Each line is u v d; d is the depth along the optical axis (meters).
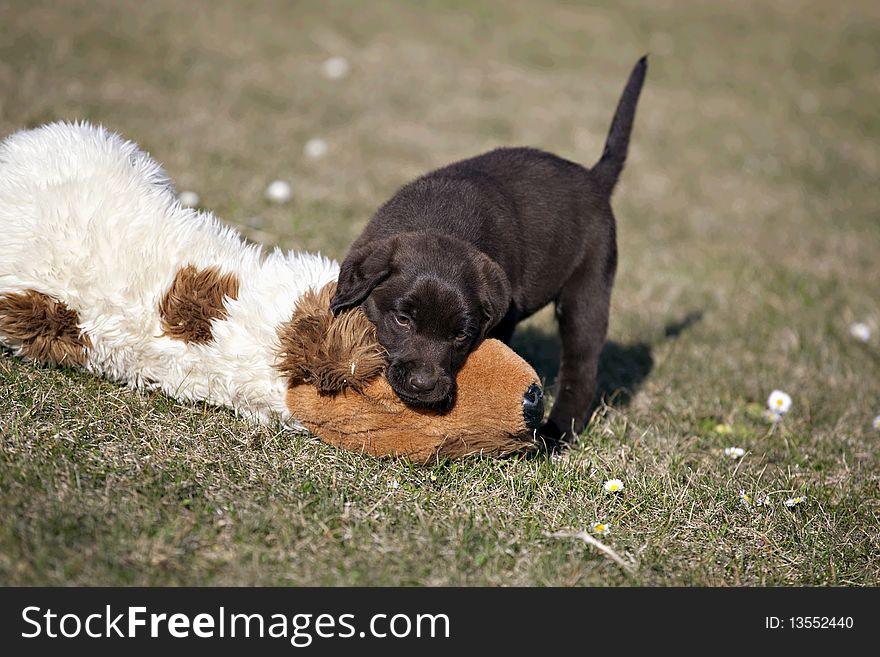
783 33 24.78
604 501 5.23
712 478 5.75
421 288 5.06
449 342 5.07
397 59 17.20
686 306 9.77
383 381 4.86
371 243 5.29
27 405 4.93
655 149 15.67
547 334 8.09
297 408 4.94
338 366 4.76
